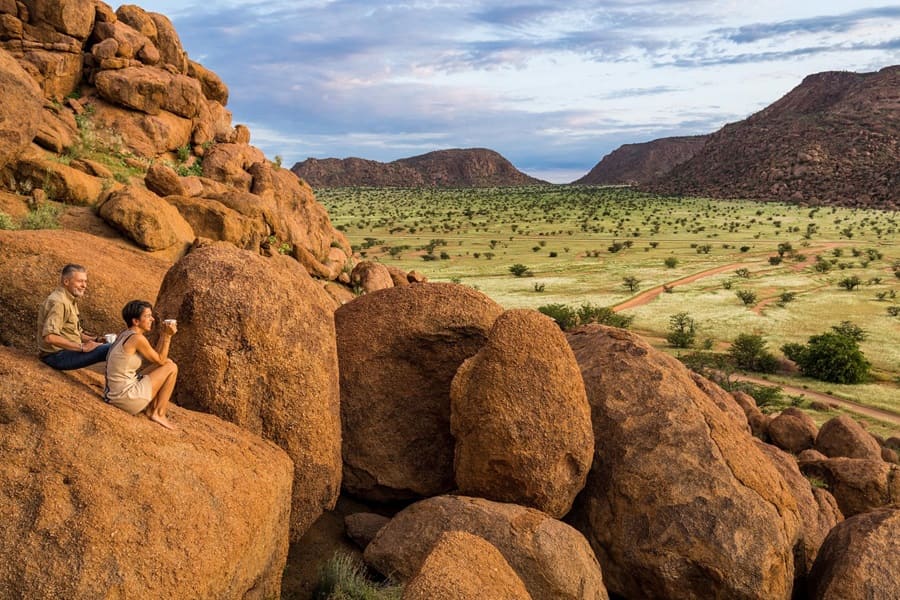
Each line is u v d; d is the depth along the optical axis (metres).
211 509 5.60
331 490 8.62
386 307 11.06
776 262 123.56
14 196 16.73
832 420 27.44
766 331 75.19
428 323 10.74
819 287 101.31
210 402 7.55
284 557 7.17
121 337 5.88
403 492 10.37
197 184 24.02
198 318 7.68
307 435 8.10
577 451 9.09
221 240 20.66
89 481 4.99
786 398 52.16
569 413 9.10
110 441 5.35
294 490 8.09
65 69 26.03
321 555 8.80
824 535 12.83
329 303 9.48
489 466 8.93
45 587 4.49
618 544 9.30
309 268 26.17
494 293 98.75
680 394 10.31
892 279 106.75
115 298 10.34
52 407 5.28
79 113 25.95
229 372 7.65
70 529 4.73
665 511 9.15
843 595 9.10
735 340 71.12
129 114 27.30
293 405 8.02
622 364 10.78
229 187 27.52
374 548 8.45
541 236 182.75
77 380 6.06
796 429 28.50
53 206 16.80
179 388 7.63
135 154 26.14
